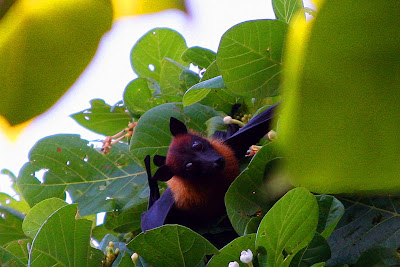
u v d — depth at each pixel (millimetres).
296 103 1072
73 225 4633
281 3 4734
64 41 1035
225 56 4656
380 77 1039
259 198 4668
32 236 4734
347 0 1046
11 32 1027
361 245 4633
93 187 4824
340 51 1049
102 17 1079
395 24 1033
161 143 4840
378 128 1042
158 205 4801
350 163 1056
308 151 1067
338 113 1052
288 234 4578
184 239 4609
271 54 4660
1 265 4645
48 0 1056
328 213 4621
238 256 4586
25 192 4812
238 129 4859
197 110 4852
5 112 992
